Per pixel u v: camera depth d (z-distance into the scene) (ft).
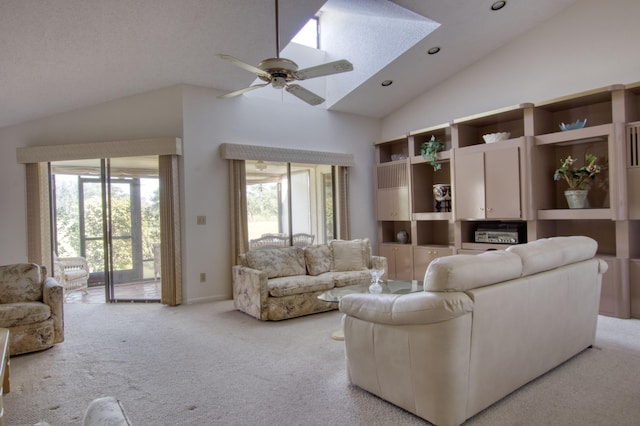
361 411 7.35
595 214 13.23
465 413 6.72
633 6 13.62
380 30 17.52
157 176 17.39
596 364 9.27
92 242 17.98
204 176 17.19
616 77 14.02
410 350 6.93
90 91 15.79
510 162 15.12
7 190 16.98
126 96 16.96
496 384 7.31
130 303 17.04
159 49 13.97
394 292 11.59
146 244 17.53
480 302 6.77
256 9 12.83
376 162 22.21
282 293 13.78
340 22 19.47
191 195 16.85
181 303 16.70
